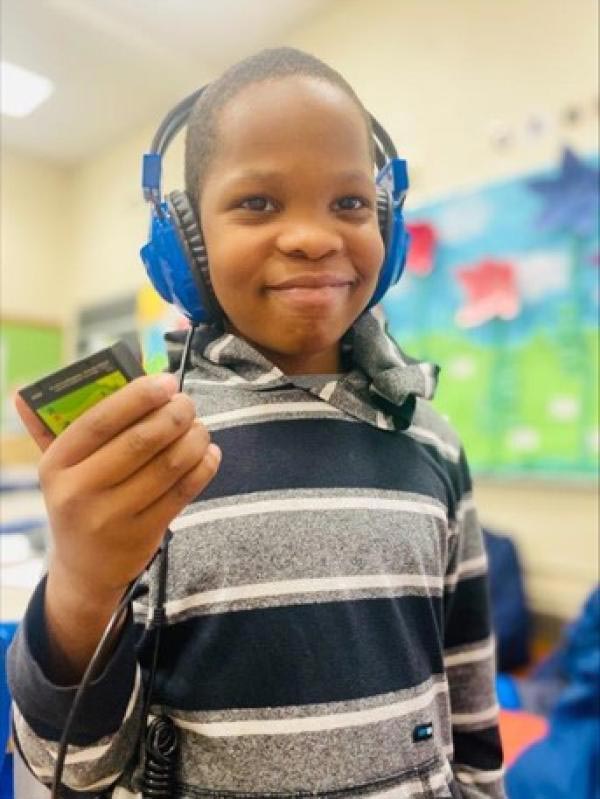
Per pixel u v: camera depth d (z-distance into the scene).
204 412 0.49
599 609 1.16
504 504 1.55
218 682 0.41
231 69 0.51
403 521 0.49
